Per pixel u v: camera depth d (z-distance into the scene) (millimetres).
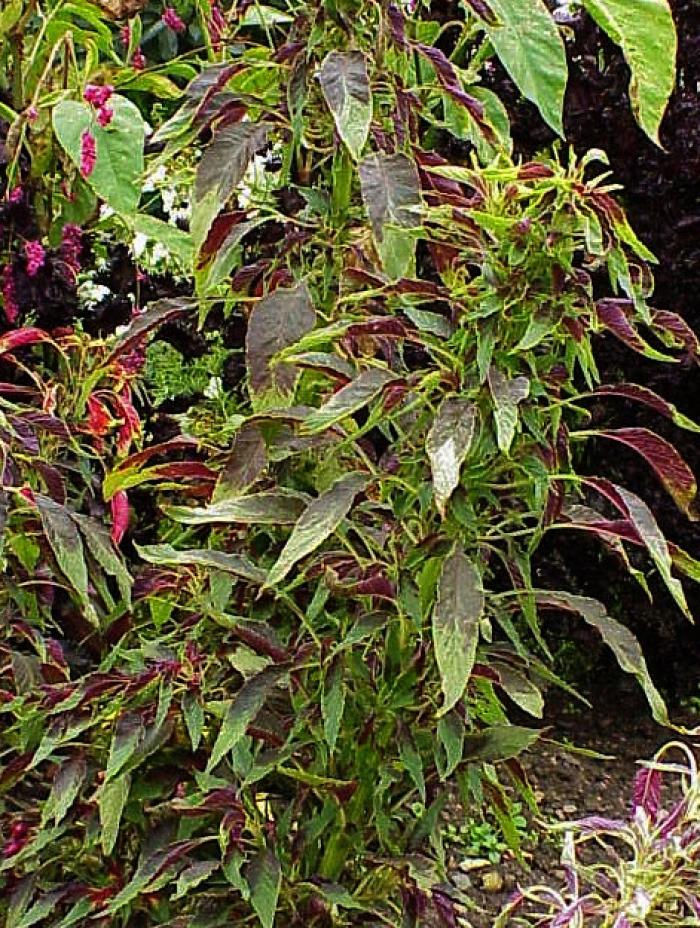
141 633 1396
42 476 1245
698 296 2348
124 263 1787
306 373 1206
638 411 2377
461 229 1012
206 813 1148
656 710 1080
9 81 1636
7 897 1258
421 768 1122
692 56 2379
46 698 1228
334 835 1191
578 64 2377
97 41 1739
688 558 1123
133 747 1129
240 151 1148
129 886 1114
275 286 1228
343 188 1200
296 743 1146
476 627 992
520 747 1132
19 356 1554
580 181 970
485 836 2025
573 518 1134
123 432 1488
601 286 2270
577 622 2473
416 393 1069
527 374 1046
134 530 1777
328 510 1014
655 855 1018
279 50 1174
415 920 1184
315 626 1224
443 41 2186
